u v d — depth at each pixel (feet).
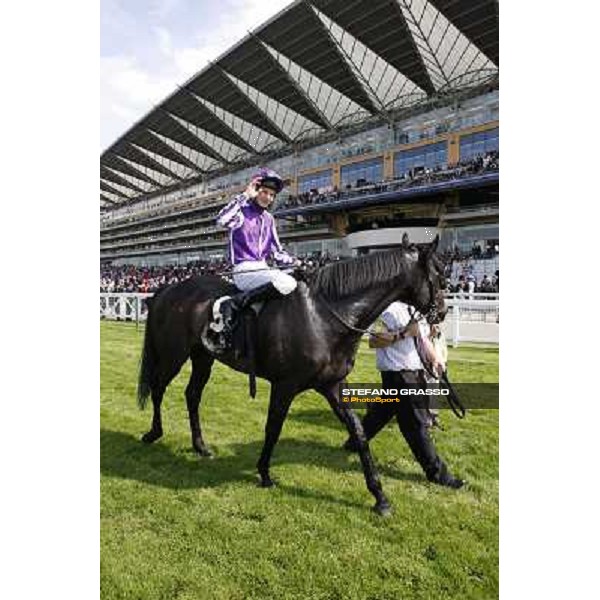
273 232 11.51
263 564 8.06
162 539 8.67
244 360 10.32
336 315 9.65
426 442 10.62
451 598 7.55
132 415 14.53
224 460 11.57
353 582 7.76
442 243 68.08
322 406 15.51
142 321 36.73
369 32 66.33
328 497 9.95
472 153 66.28
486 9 56.39
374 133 78.95
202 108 87.86
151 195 132.05
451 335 25.67
